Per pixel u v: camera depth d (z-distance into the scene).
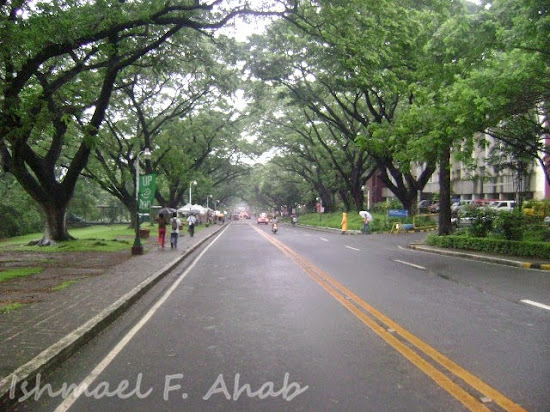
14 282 11.61
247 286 11.40
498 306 8.68
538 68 13.24
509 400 4.36
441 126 16.80
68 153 37.22
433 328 7.05
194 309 8.77
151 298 10.06
